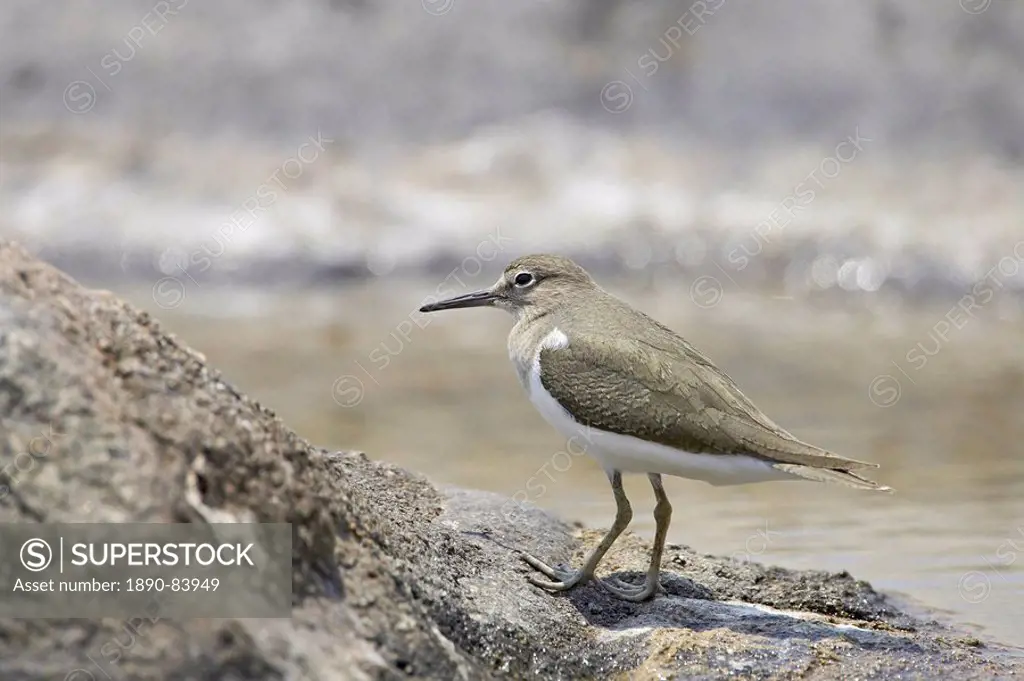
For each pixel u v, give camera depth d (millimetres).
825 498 12312
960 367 17344
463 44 25844
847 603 9211
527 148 24625
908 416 14984
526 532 9359
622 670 7840
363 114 25312
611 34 25828
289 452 6676
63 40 25531
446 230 22875
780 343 18516
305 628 6203
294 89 25469
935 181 23406
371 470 9758
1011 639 8836
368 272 22172
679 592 8914
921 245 21750
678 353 8594
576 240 22469
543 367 8766
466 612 7402
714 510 11930
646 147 24594
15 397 5988
